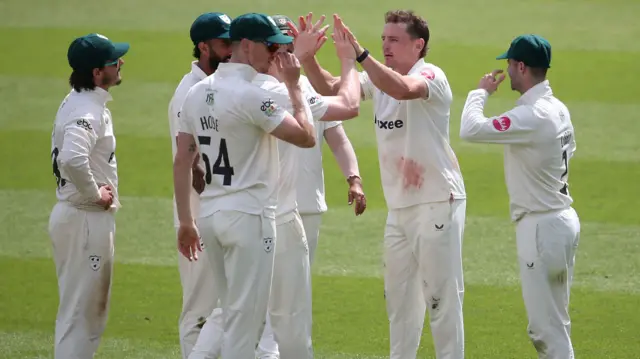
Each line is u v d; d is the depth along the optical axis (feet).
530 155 64.85
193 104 57.72
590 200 113.50
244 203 56.70
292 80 56.75
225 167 56.90
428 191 66.28
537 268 65.62
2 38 172.14
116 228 106.11
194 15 185.88
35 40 171.32
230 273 57.26
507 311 86.69
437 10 189.26
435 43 169.58
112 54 65.77
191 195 65.10
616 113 140.15
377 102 68.13
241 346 57.47
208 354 61.98
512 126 64.39
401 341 70.08
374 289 92.12
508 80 153.58
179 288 92.02
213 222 57.11
